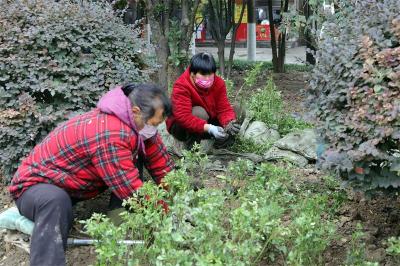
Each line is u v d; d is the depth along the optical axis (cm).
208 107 522
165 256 263
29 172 346
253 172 464
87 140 340
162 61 739
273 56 1149
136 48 480
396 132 300
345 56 330
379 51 323
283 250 304
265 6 1900
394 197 377
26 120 429
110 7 500
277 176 369
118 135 339
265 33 1911
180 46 746
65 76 440
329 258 351
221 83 527
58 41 446
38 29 442
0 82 446
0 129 428
